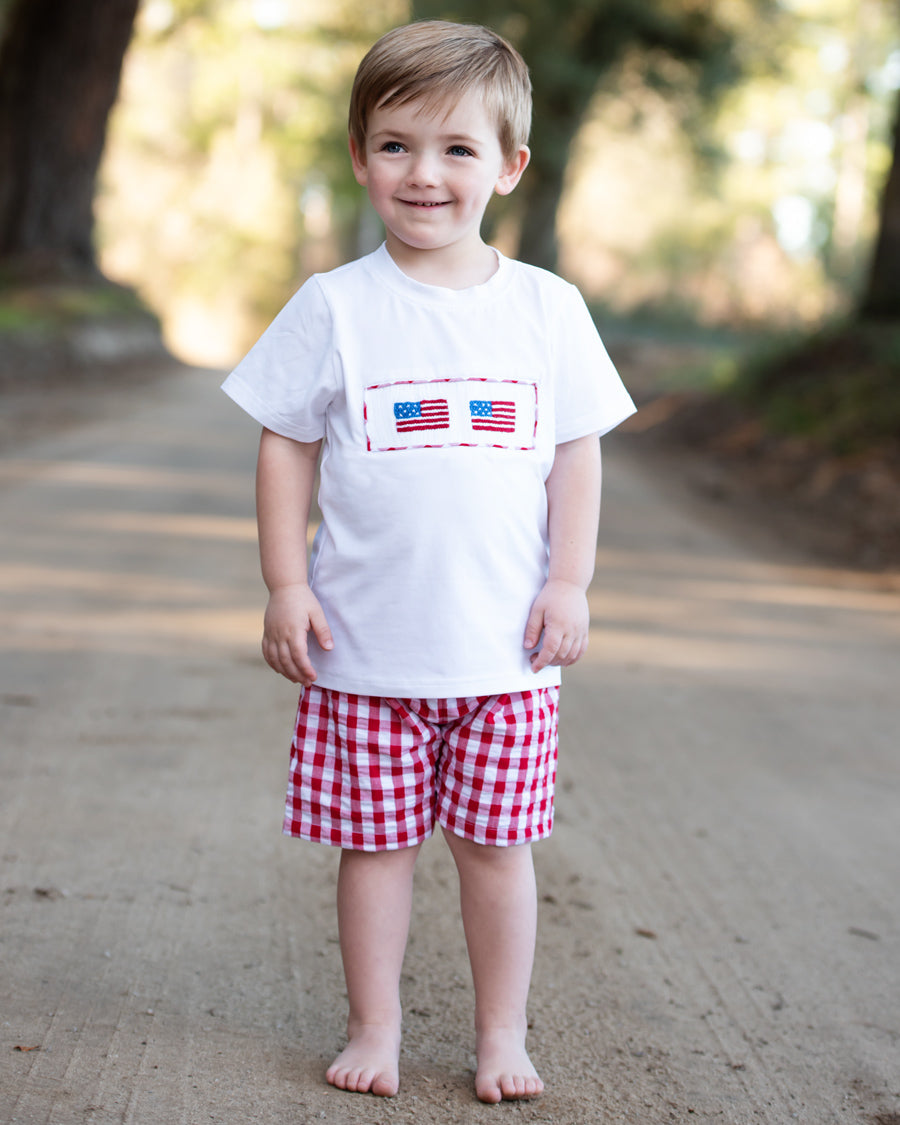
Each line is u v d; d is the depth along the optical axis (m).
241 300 42.22
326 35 28.88
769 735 4.08
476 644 2.00
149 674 4.27
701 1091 2.08
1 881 2.68
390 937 2.08
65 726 3.70
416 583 2.00
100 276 21.84
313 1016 2.24
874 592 6.43
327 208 43.50
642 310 35.53
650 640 5.21
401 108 1.97
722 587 6.34
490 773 2.04
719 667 4.87
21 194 20.64
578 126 23.27
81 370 17.34
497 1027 2.07
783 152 39.06
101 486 8.10
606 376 2.13
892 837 3.28
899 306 13.00
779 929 2.72
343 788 2.04
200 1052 2.09
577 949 2.57
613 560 6.84
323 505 2.06
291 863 2.88
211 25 32.22
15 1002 2.20
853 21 31.03
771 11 23.70
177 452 10.12
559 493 2.12
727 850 3.13
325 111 33.12
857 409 10.87
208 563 6.07
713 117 25.86
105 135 21.28
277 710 3.98
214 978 2.35
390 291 2.04
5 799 3.13
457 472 1.99
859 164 33.34
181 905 2.63
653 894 2.86
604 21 22.20
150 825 3.03
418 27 2.02
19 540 6.32
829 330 13.25
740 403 13.27
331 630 2.04
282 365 2.06
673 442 12.88
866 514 8.28
